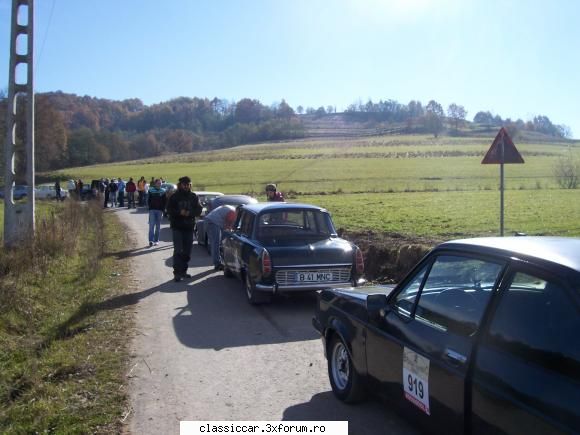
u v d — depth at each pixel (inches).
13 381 203.6
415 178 2267.5
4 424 168.6
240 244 355.6
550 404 98.9
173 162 4060.0
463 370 122.0
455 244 143.8
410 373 143.6
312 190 1833.2
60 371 214.4
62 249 461.4
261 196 1614.2
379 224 752.3
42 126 3137.3
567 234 596.7
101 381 206.1
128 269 464.8
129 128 7475.4
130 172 3336.6
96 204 954.1
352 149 4434.1
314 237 342.3
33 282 353.7
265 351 243.9
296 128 7258.9
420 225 726.5
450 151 3878.0
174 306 330.0
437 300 142.1
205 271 457.1
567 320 103.0
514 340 113.2
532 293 113.2
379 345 160.1
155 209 619.5
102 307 319.9
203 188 2127.2
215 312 315.9
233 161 3828.7
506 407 108.0
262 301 324.8
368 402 186.4
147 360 231.0
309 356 236.8
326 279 316.8
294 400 189.8
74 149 4325.8
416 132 6569.9
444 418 129.0
